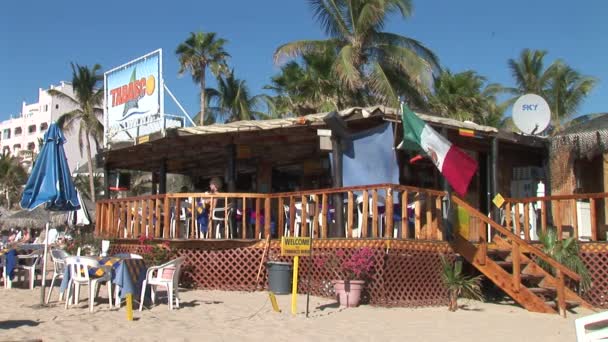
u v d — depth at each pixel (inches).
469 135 542.0
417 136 452.4
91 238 592.1
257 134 548.1
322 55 1171.9
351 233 451.2
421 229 485.7
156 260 503.5
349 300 422.6
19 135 4025.6
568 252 469.7
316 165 666.8
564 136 570.6
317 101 1176.2
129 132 709.3
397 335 328.5
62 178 434.6
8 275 530.0
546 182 607.8
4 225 1300.4
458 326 359.9
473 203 621.9
